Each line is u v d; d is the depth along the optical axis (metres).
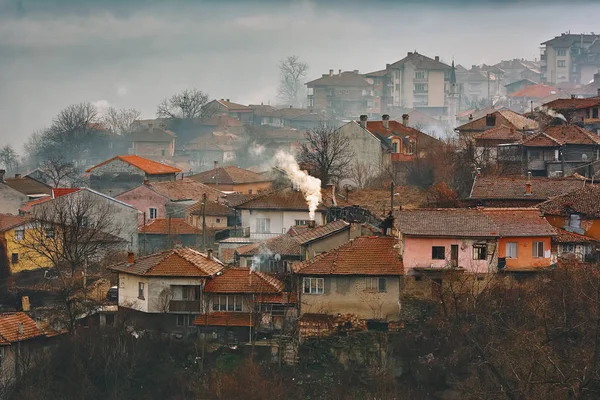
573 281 93.50
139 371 93.50
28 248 123.50
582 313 88.31
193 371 93.56
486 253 100.62
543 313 88.50
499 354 83.94
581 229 108.94
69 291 104.38
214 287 99.62
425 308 97.88
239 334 97.19
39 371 93.19
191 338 97.69
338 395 88.81
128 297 102.12
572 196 112.94
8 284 121.06
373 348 93.38
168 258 101.44
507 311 93.56
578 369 75.25
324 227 112.12
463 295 97.25
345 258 99.25
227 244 124.50
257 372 89.50
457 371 89.50
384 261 98.75
